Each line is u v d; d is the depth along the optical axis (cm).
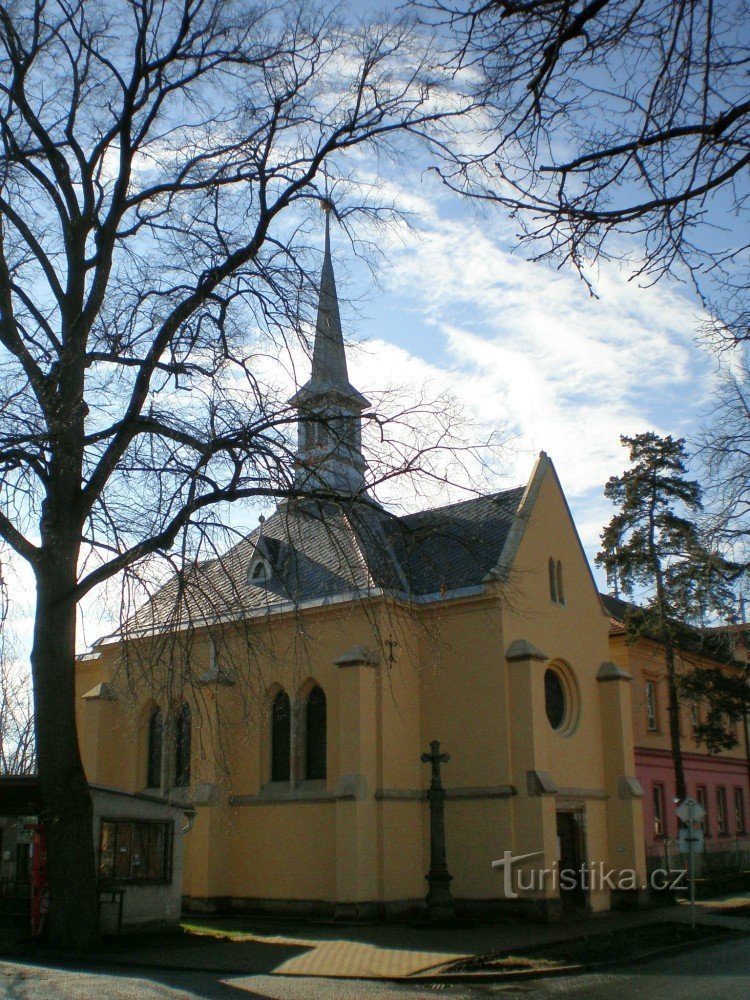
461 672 2734
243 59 1852
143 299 1727
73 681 1748
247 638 1788
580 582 3142
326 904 2572
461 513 3119
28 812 1972
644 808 3766
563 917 2522
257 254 1834
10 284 1780
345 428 1775
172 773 2956
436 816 2439
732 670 4547
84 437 1670
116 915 2066
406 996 1459
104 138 1881
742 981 1584
